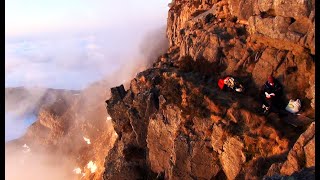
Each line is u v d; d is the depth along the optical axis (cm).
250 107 2153
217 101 2238
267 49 2320
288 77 2194
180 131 2302
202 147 2197
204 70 2575
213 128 2169
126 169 2675
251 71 2386
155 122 2489
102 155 4600
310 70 2114
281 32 2186
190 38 2886
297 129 1973
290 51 2214
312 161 1577
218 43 2609
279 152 1909
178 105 2392
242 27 2655
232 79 2316
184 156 2241
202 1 3684
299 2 2078
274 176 1394
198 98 2323
